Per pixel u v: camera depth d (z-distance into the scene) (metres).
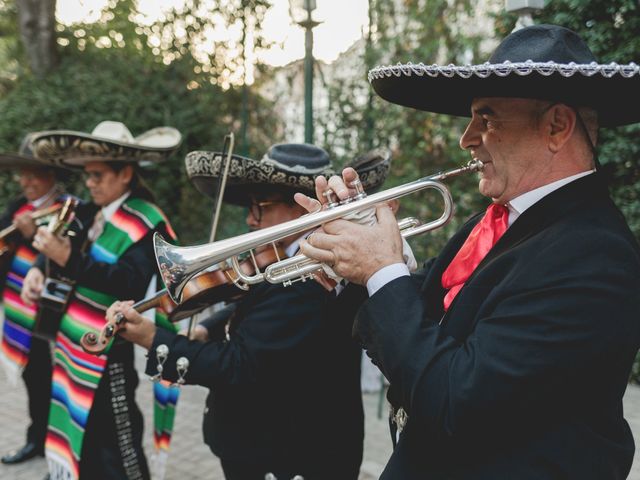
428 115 5.20
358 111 5.49
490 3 4.90
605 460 1.22
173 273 1.61
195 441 4.11
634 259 1.20
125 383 2.91
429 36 5.15
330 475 2.05
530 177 1.34
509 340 1.18
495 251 1.35
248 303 2.03
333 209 1.39
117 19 7.02
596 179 1.33
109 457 2.85
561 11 4.24
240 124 6.82
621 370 1.22
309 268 1.52
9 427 4.39
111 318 2.06
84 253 2.97
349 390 2.09
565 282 1.17
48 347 3.76
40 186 4.01
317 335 1.95
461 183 5.14
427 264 1.83
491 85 1.27
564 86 1.24
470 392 1.17
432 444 1.32
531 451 1.22
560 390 1.17
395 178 5.40
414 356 1.24
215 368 1.94
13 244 3.76
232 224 6.83
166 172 6.68
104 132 3.30
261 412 2.01
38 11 7.05
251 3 6.21
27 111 6.80
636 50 4.02
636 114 1.40
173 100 6.80
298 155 2.12
